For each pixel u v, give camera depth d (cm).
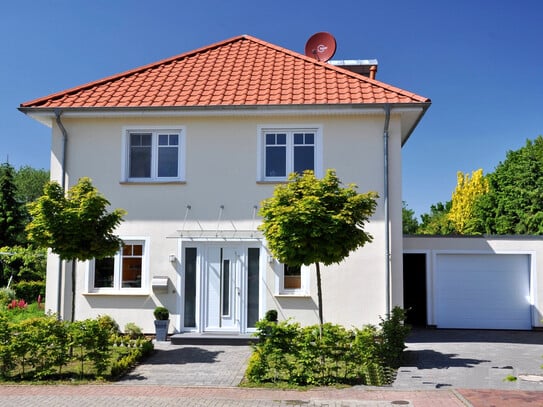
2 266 2623
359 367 995
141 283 1460
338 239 1069
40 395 920
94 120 1498
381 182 1430
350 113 1433
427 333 1594
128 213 1469
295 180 1135
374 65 1883
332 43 1848
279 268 1427
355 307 1403
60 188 1194
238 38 1834
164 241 1458
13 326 1052
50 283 1455
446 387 956
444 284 1695
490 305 1683
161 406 852
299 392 938
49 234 1130
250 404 862
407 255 1775
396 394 916
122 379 1028
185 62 1706
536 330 1650
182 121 1484
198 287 1445
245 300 1431
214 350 1292
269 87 1522
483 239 1691
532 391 920
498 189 3475
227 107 1417
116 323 1439
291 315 1414
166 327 1395
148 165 1500
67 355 1033
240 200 1454
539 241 1675
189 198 1466
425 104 1388
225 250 1453
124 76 1636
